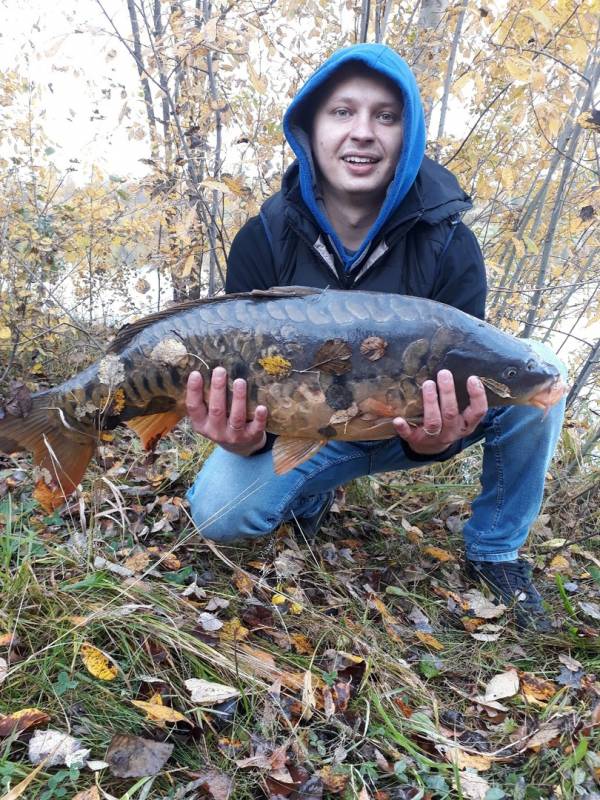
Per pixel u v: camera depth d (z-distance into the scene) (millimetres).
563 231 1906
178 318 880
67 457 951
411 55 1643
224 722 762
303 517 1184
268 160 1653
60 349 1766
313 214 1016
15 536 945
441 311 850
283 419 877
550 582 1173
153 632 832
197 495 1085
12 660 768
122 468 1267
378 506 1338
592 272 1981
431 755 783
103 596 877
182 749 728
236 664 806
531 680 912
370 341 839
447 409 848
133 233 1830
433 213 1006
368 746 768
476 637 990
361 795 690
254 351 854
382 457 1124
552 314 2160
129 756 680
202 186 1516
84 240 1735
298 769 720
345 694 827
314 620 964
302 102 978
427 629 1020
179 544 1012
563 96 1512
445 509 1380
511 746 804
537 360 860
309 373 850
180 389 893
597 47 1641
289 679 833
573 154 1751
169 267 1686
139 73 1672
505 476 1099
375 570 1138
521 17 1531
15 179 1674
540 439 1055
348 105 969
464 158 1718
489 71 1640
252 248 1091
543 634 1017
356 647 915
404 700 852
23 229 1623
